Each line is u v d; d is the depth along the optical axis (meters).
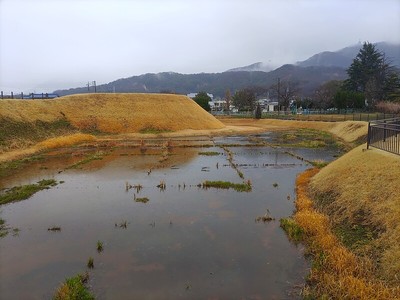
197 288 7.79
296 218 11.71
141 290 7.73
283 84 147.25
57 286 7.97
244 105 103.00
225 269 8.62
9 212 13.46
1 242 10.52
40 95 54.31
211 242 10.27
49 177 19.78
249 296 7.45
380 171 11.62
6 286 8.02
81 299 7.28
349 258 8.31
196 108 55.19
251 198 14.93
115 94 50.41
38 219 12.59
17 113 34.56
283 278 8.16
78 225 11.91
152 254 9.53
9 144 28.55
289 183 17.64
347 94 70.00
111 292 7.66
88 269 8.73
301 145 32.81
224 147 32.19
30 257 9.47
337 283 7.43
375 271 7.73
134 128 43.91
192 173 20.44
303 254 9.34
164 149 30.97
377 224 9.39
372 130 17.48
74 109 43.56
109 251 9.77
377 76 80.88
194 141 37.62
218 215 12.73
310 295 7.33
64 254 9.62
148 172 20.81
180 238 10.62
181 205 14.02
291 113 78.94
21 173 20.95
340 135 40.44
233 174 20.05
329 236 9.68
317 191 14.37
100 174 20.42
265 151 29.50
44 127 36.16
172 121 47.59
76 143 34.97
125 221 12.19
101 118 43.84
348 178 13.06
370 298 6.75
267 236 10.66
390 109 51.84
